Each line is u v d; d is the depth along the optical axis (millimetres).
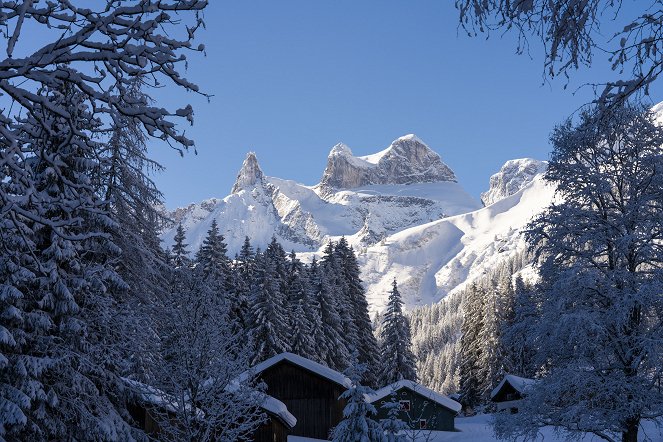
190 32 4766
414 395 49500
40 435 16406
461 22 5617
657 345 20000
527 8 5402
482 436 43562
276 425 33812
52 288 17297
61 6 4645
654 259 21938
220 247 56719
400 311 71188
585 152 22594
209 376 19578
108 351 18781
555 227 23109
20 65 4516
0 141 5262
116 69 4797
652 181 21906
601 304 22562
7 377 16344
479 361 74938
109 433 17578
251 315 55156
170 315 19203
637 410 20828
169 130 4980
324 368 43406
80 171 17500
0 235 5875
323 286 66312
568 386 21469
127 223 20391
